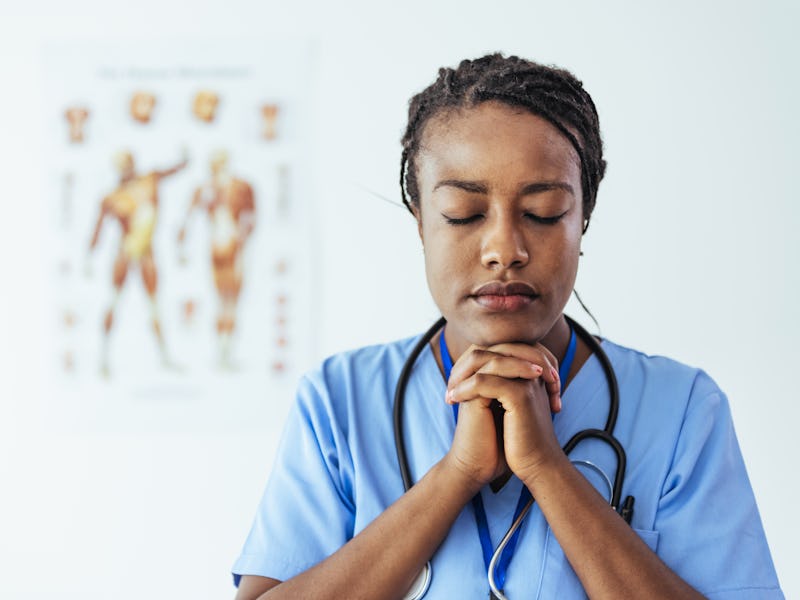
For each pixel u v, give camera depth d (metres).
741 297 1.88
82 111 1.99
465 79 0.81
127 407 1.96
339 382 0.93
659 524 0.83
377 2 1.97
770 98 1.90
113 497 1.95
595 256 1.90
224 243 1.97
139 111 1.98
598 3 1.93
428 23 1.96
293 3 1.97
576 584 0.80
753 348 1.88
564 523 0.76
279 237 1.96
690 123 1.90
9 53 1.99
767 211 1.89
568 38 1.93
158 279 1.97
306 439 0.90
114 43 1.99
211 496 1.95
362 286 1.95
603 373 0.92
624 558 0.74
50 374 1.97
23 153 1.99
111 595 1.92
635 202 1.90
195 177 1.98
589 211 0.85
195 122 1.98
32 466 1.96
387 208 1.96
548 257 0.77
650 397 0.90
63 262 1.98
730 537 0.81
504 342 0.79
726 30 1.91
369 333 1.95
